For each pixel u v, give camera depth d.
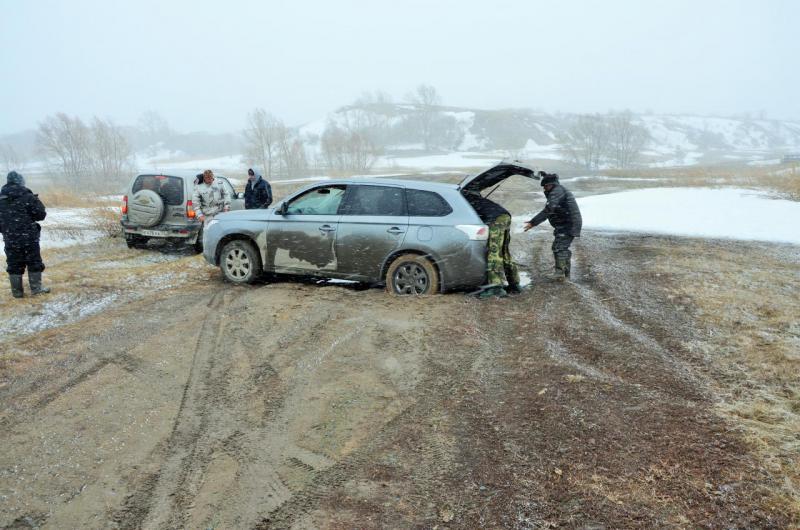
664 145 151.62
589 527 2.77
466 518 2.88
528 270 8.95
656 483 3.10
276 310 6.43
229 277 7.93
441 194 7.19
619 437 3.59
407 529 2.81
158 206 10.38
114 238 12.48
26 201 7.18
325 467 3.38
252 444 3.65
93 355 5.18
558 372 4.66
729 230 12.83
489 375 4.68
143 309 6.65
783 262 9.18
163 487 3.20
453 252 6.94
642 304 6.72
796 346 5.09
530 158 96.31
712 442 3.49
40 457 3.51
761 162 83.69
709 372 4.63
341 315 6.23
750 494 2.97
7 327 6.14
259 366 4.89
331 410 4.10
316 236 7.43
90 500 3.09
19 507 3.03
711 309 6.38
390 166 77.06
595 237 12.36
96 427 3.87
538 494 3.05
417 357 5.07
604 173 41.03
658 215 15.38
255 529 2.84
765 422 3.76
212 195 10.91
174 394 4.38
